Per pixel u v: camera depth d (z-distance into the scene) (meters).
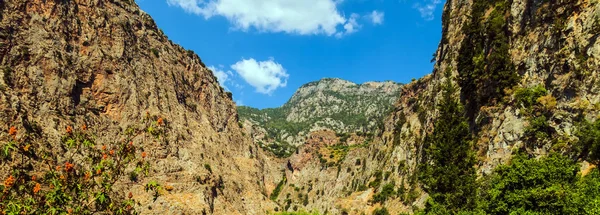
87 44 85.06
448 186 43.44
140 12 114.69
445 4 94.31
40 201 12.15
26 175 12.53
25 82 68.56
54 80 73.62
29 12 75.44
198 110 118.81
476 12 63.44
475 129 55.72
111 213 13.79
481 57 57.38
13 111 61.25
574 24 44.38
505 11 60.00
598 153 31.50
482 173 48.28
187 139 98.31
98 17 91.00
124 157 14.33
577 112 40.00
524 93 47.50
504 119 49.62
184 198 80.88
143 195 73.94
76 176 13.21
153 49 108.25
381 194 95.75
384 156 114.12
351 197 114.06
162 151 86.38
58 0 81.31
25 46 71.94
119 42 93.00
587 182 28.27
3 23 69.81
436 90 83.31
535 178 28.05
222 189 98.88
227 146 127.25
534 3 52.84
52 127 66.25
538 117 44.88
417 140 89.81
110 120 81.81
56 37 78.25
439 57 90.50
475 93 58.91
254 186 121.56
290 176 194.25
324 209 148.38
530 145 43.72
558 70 44.81
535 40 50.53
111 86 85.25
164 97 99.75
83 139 13.97
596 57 40.41
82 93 80.12
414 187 81.69
